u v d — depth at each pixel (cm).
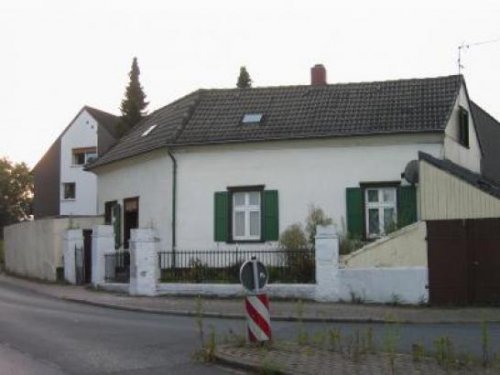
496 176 3472
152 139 2719
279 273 2052
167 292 2088
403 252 1884
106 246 2367
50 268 2830
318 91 2705
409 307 1827
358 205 2369
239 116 2634
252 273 1139
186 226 2528
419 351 1045
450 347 1036
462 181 1883
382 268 1888
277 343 1157
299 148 2447
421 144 2344
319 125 2469
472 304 1834
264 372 941
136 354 1108
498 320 1593
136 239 2114
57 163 5169
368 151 2383
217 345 1138
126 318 1630
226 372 971
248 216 2494
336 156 2411
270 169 2469
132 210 2788
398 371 933
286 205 2439
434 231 1870
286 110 2612
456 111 2572
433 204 1909
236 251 2316
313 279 2022
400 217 2267
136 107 4653
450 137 2450
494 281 1825
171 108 2995
